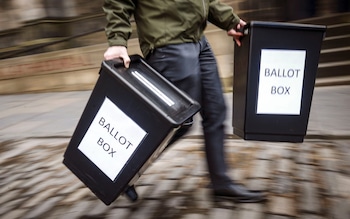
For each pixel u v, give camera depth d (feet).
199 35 6.77
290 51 6.89
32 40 32.04
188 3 6.32
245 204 7.38
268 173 8.92
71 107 20.22
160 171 9.61
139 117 5.81
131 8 6.48
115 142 6.12
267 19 26.07
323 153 9.99
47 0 31.42
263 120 7.28
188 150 11.00
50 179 10.00
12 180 10.25
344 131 11.27
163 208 7.57
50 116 18.20
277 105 7.18
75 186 9.31
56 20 31.58
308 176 8.62
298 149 10.41
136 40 24.44
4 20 32.14
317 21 24.80
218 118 7.20
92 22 31.04
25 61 28.60
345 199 7.43
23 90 29.09
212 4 7.31
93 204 8.14
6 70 29.07
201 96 7.00
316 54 6.91
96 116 6.18
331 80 18.29
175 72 6.52
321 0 26.58
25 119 18.11
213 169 7.41
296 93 7.11
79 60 27.20
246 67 7.07
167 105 5.89
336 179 8.36
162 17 6.38
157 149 6.04
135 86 5.89
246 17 25.86
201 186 8.44
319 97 15.99
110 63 6.06
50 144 13.38
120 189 6.26
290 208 7.17
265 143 11.04
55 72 27.89
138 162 6.01
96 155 6.32
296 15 26.68
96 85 6.07
